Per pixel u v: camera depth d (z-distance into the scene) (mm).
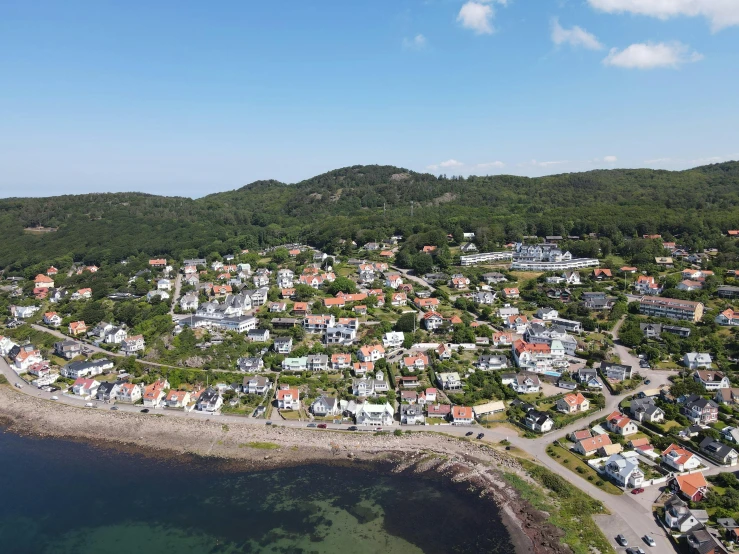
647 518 103750
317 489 118375
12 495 117375
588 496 111312
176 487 120125
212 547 99875
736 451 122312
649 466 119750
